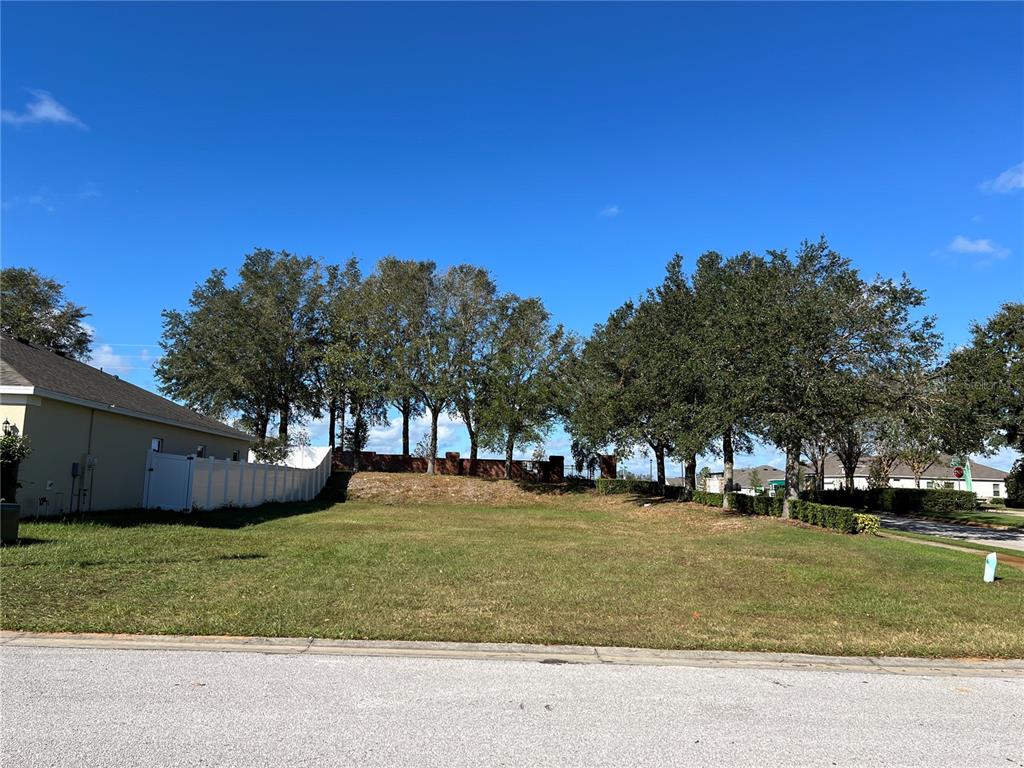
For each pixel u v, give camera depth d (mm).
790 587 10469
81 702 4703
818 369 19984
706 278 29938
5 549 10719
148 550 11680
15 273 37000
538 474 45938
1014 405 27406
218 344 41469
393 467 46562
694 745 4305
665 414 25766
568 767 3912
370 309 39094
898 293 19781
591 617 7859
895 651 6816
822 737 4504
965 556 15070
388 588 9250
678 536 19484
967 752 4305
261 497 27219
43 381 16578
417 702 4934
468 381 37500
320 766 3824
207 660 5812
